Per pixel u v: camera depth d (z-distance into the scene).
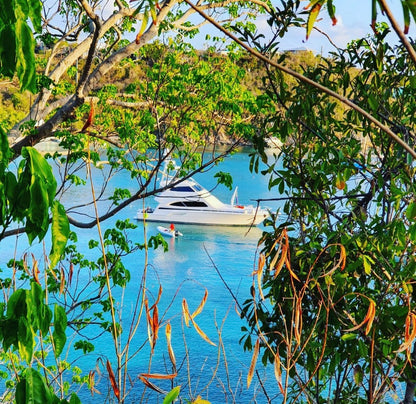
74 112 10.27
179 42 11.10
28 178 2.03
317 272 4.33
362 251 4.35
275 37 4.04
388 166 4.57
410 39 4.69
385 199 4.60
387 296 4.55
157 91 10.59
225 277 26.23
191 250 31.86
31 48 1.92
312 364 4.31
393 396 4.25
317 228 4.79
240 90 10.22
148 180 10.30
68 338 17.11
